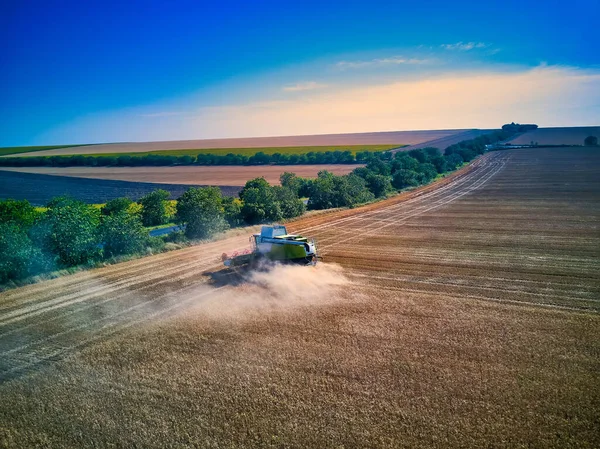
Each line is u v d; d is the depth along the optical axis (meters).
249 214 49.50
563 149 157.50
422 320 18.20
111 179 112.12
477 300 20.50
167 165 150.88
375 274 25.58
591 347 15.33
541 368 14.01
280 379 13.92
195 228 40.31
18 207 40.66
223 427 11.69
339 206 63.97
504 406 12.09
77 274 27.92
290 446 10.83
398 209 55.75
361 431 11.26
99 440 11.41
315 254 26.52
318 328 17.73
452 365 14.38
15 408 13.07
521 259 27.83
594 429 11.05
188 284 24.81
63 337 18.12
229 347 16.38
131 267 29.41
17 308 21.77
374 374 13.98
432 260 28.42
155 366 15.21
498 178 87.62
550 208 48.62
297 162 143.00
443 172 113.81
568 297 20.50
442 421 11.54
